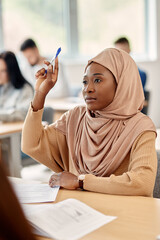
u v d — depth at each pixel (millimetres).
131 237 892
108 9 5688
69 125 1496
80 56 5664
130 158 1317
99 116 1402
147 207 1093
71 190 1282
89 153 1406
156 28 5727
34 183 1380
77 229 933
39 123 1467
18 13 5148
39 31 5344
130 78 1342
